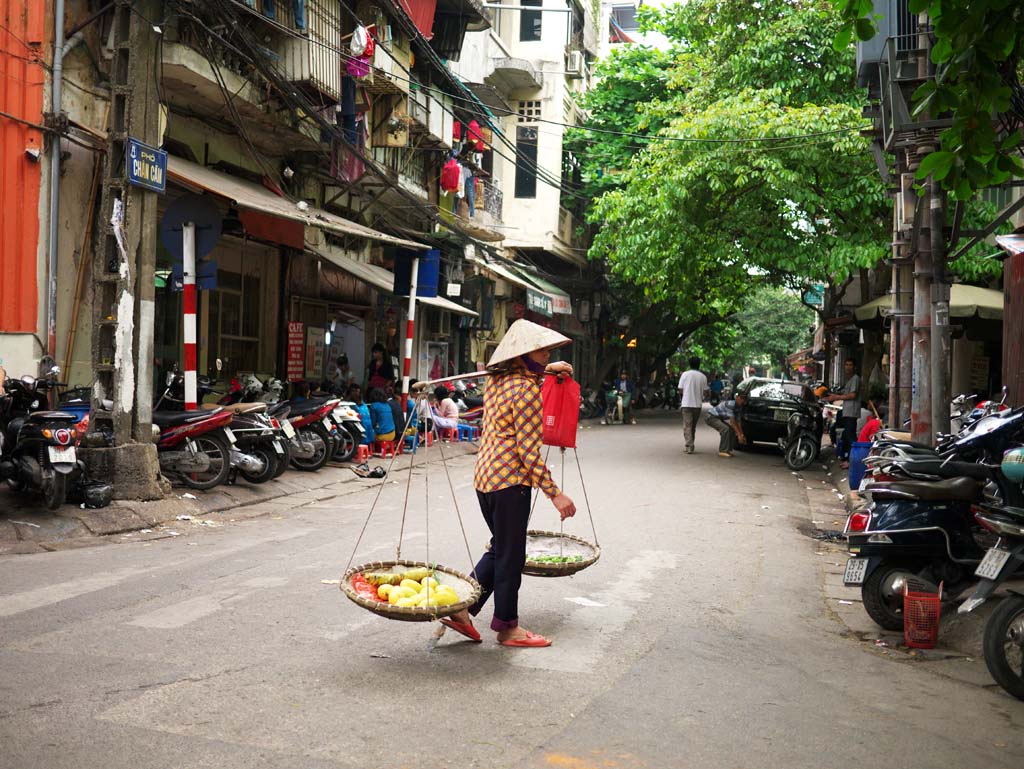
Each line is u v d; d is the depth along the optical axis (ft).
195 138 42.75
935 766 12.25
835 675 16.31
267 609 18.54
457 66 76.43
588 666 15.78
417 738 12.23
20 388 27.66
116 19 30.35
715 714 13.75
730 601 21.59
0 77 30.71
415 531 28.89
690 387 60.08
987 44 15.46
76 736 11.83
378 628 17.52
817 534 32.48
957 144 16.49
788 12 62.23
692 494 40.37
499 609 16.69
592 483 42.96
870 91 38.93
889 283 60.18
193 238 34.01
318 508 34.27
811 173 54.08
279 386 41.70
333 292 57.93
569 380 17.40
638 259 61.11
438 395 63.36
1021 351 32.89
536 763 11.61
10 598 18.85
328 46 41.45
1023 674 15.42
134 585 20.31
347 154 52.49
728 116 53.57
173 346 43.19
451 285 68.54
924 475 19.90
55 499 26.35
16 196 31.42
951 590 20.24
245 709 13.03
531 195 94.58
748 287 72.28
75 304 34.42
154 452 30.48
